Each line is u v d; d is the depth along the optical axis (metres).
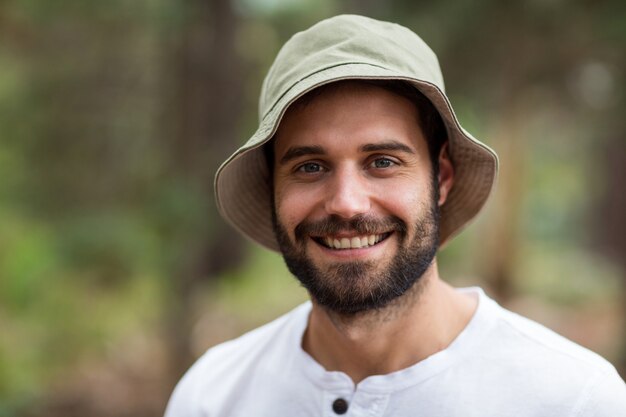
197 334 5.30
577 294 9.93
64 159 4.88
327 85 1.41
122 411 4.48
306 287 1.49
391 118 1.42
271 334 1.76
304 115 1.42
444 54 5.97
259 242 1.87
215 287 6.57
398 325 1.48
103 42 4.80
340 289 1.42
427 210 1.48
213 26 4.53
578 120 8.55
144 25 4.58
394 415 1.46
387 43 1.44
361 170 1.42
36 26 4.73
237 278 7.53
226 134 4.53
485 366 1.48
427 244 1.48
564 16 5.53
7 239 5.42
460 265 9.80
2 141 4.86
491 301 1.60
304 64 1.43
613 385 1.42
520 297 9.63
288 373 1.62
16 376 4.48
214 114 4.52
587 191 15.31
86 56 4.87
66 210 4.68
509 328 1.53
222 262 7.49
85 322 5.33
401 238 1.44
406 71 1.42
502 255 9.28
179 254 4.23
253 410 1.64
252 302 7.31
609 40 5.44
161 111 4.77
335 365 1.56
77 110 4.89
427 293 1.50
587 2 5.34
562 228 17.20
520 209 9.20
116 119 4.95
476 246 9.98
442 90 1.53
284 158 1.46
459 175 1.68
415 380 1.46
